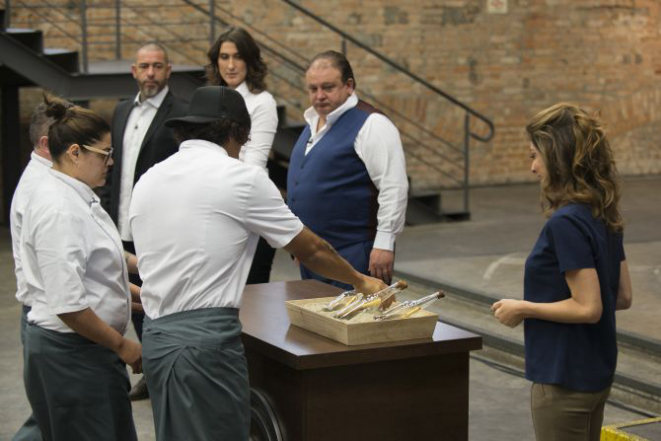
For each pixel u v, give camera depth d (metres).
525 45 12.42
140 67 5.05
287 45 11.46
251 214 3.00
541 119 2.88
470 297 6.68
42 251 3.13
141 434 4.52
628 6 12.79
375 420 3.17
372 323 3.12
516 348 5.64
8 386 5.23
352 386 3.13
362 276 3.29
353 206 4.57
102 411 3.32
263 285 4.09
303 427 3.08
